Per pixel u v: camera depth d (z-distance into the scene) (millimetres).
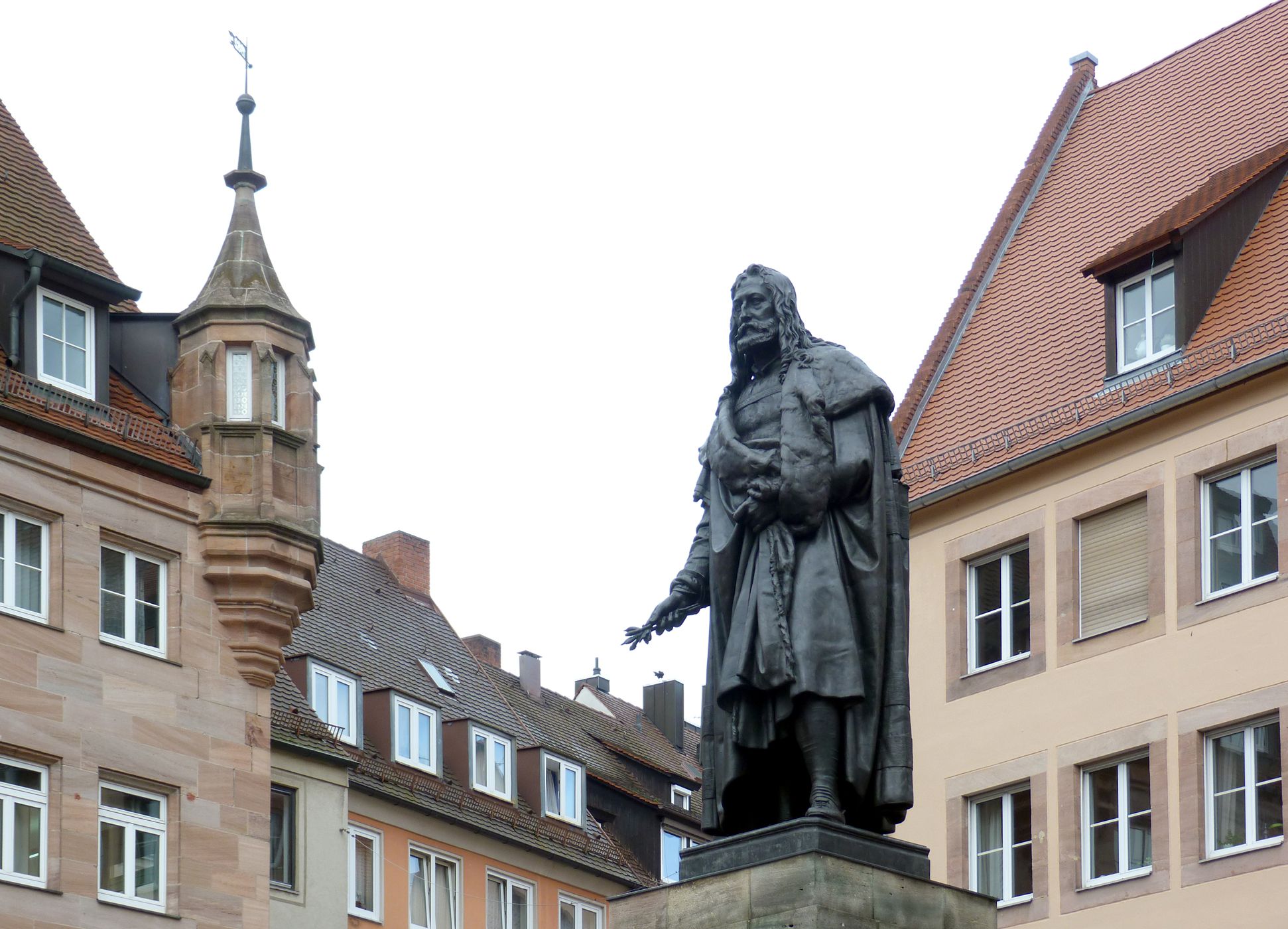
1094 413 39750
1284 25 45125
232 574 38531
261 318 39688
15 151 40375
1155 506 38531
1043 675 39469
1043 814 38875
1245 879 36062
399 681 56625
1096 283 42594
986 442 41344
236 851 37844
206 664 38312
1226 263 39531
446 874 53250
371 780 51156
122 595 37625
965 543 41156
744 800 16156
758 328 16469
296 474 39531
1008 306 44094
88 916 35719
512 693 63812
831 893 14664
